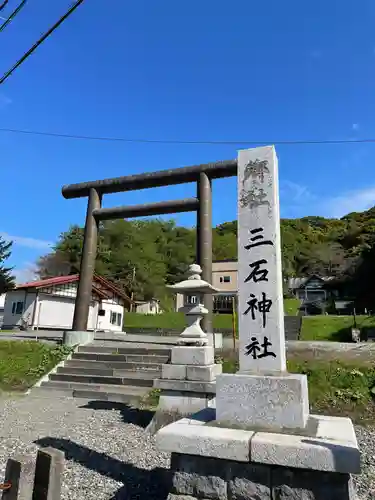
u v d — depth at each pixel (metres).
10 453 5.57
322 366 9.52
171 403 6.96
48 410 8.70
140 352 12.24
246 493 3.02
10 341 13.80
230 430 3.36
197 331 7.51
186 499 3.17
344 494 2.78
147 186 14.60
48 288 26.61
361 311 38.91
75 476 4.70
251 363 3.88
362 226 64.94
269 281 4.05
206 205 13.31
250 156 4.54
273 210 4.24
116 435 6.67
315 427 3.44
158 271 50.91
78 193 15.73
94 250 14.98
